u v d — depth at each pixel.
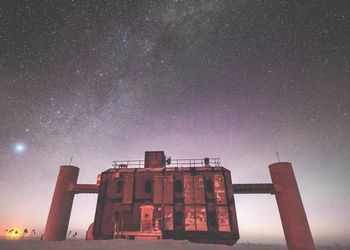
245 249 15.73
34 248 13.17
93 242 16.78
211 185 23.00
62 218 24.33
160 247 14.76
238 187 24.61
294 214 21.94
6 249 12.41
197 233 20.42
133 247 14.52
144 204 22.47
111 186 23.98
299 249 20.52
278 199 23.88
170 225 20.97
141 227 20.95
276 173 24.55
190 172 23.83
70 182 26.20
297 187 23.47
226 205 21.53
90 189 25.53
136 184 23.72
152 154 27.77
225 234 20.17
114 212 22.47
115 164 26.59
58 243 15.97
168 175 23.80
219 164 25.19
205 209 21.47
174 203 22.17
